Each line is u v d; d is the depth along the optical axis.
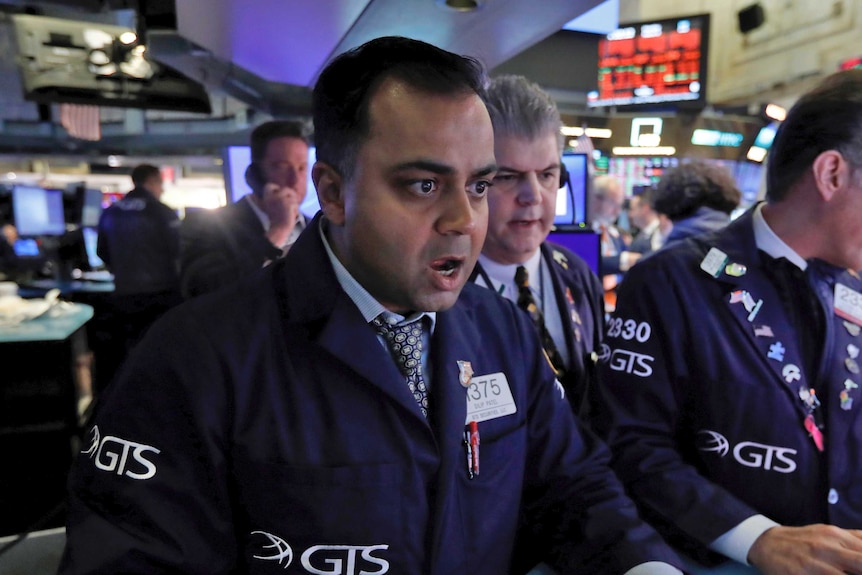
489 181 0.59
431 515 0.64
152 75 3.66
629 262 3.72
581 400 1.15
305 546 0.60
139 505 0.58
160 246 3.55
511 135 0.98
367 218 0.56
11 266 4.50
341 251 0.64
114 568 0.56
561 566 0.76
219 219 1.91
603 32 4.90
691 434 0.93
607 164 5.16
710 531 0.78
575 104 5.09
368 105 0.54
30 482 2.41
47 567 1.02
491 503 0.71
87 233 4.66
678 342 0.90
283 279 0.70
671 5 7.24
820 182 0.81
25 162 8.59
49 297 2.61
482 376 0.75
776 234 0.89
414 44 0.56
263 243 1.88
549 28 2.30
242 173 2.75
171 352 0.62
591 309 1.29
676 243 1.01
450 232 0.56
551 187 1.06
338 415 0.62
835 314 0.88
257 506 0.61
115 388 0.64
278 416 0.62
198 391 0.61
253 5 2.12
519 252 1.08
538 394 0.83
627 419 0.91
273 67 3.18
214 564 0.61
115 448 0.60
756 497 0.87
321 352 0.64
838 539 0.70
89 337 3.68
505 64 4.73
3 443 2.40
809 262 0.87
